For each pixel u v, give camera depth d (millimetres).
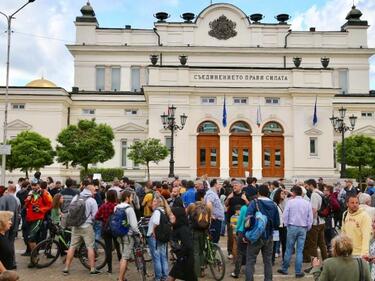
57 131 52062
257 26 61812
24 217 16891
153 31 61812
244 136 47844
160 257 12867
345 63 62094
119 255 15047
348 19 65000
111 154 46562
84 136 44938
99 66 61219
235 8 61469
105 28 61781
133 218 12766
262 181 45969
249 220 12008
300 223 14000
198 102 47594
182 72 47812
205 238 13492
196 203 13875
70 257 14117
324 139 47312
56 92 52094
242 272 14703
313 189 16375
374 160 46750
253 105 47750
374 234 9484
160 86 46781
